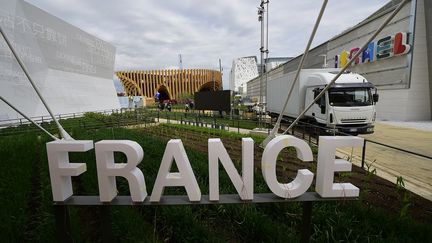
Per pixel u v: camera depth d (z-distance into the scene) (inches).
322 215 130.6
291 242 111.0
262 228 119.6
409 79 713.0
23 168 204.7
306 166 246.5
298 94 529.7
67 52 975.0
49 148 103.1
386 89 787.4
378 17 815.7
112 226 121.7
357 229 118.3
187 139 432.5
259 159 272.4
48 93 817.5
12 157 236.7
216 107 920.9
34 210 147.6
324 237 114.9
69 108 917.8
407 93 719.1
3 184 165.5
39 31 808.3
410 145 388.5
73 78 1000.2
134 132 458.0
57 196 105.7
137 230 116.6
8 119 593.6
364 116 416.5
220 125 593.9
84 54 1112.8
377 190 186.5
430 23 678.5
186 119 815.1
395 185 199.0
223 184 178.2
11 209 134.7
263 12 489.1
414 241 112.0
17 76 683.4
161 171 107.3
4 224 118.3
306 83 519.2
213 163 108.3
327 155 105.5
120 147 103.2
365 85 418.9
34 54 776.3
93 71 1200.8
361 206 140.6
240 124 710.5
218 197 109.7
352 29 956.0
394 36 733.9
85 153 256.5
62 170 104.0
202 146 362.6
